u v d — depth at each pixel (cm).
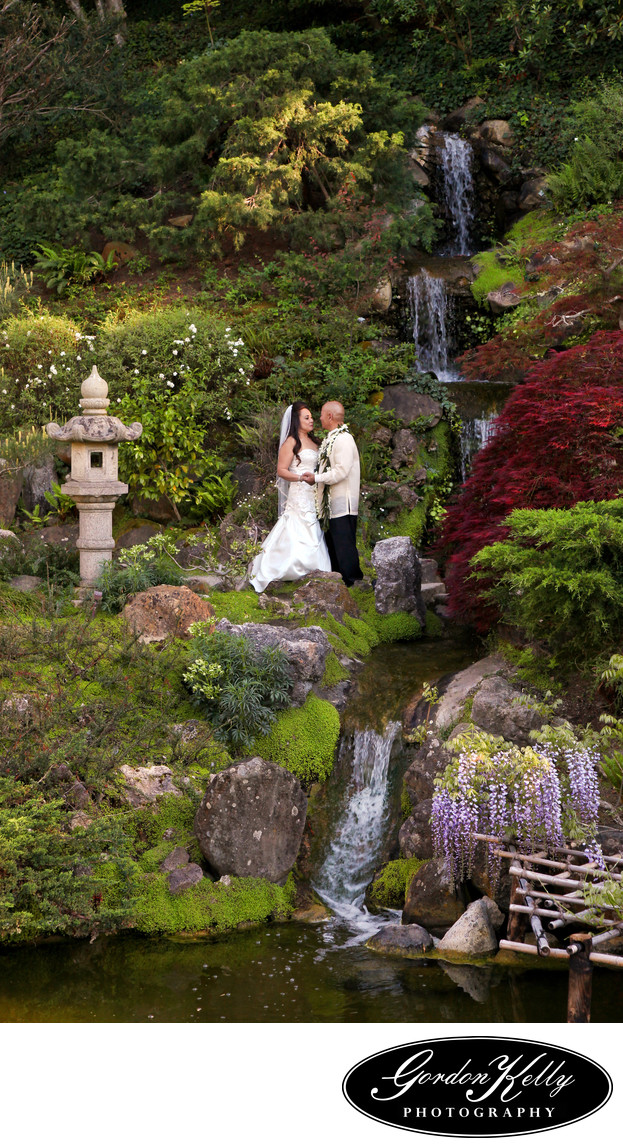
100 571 773
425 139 1477
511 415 732
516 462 709
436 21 1703
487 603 691
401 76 1661
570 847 528
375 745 655
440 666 741
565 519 584
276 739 654
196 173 1398
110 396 1022
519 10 1562
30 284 1288
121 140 1481
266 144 1247
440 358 1256
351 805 654
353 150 1328
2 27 1466
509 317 1202
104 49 1585
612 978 492
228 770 580
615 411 655
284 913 579
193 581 816
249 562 852
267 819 589
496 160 1470
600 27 1566
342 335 1111
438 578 927
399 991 477
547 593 597
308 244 1281
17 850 518
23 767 572
